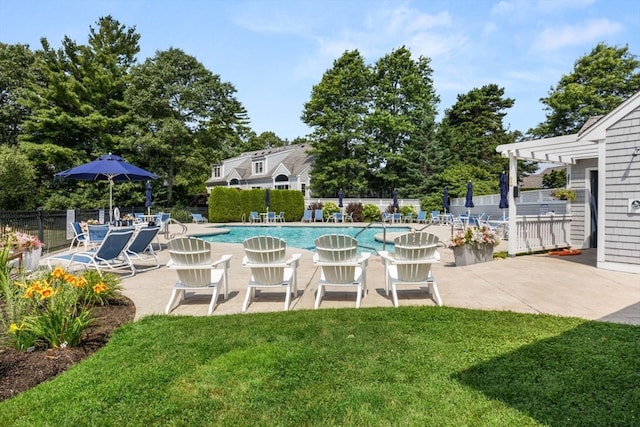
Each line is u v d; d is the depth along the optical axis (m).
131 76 23.20
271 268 5.02
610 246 7.45
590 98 28.45
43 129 21.02
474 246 8.16
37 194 20.27
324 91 29.94
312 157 35.16
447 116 36.25
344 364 3.23
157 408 2.62
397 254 5.22
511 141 34.25
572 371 3.04
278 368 3.17
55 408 2.63
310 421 2.46
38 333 3.65
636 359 3.22
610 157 7.49
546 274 7.00
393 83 31.48
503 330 3.97
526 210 14.88
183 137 23.91
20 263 6.30
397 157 29.67
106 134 22.16
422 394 2.74
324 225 21.81
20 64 25.58
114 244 6.70
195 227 20.56
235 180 39.59
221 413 2.57
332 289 6.22
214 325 4.27
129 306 5.18
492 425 2.39
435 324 4.18
